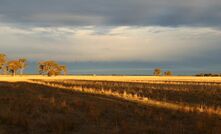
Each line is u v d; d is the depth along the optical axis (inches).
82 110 777.6
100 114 710.5
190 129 576.1
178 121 645.9
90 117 675.4
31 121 617.9
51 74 5861.2
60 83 2313.0
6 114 660.1
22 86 1764.3
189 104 920.3
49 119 634.2
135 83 2469.2
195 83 2608.3
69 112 741.3
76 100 944.3
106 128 582.6
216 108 829.8
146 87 1808.6
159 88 1704.0
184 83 2578.7
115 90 1492.4
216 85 2206.0
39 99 974.4
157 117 671.8
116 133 532.4
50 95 1161.4
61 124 578.2
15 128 573.0
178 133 535.2
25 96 1091.3
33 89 1510.8
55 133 532.4
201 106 806.5
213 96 1209.4
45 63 5856.3
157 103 911.7
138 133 532.1
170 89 1616.6
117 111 761.0
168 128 578.2
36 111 733.3
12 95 1127.0
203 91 1464.1
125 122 613.6
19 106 808.3
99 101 968.3
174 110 776.9
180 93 1343.5
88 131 556.4
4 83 2192.4
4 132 534.0
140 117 690.2
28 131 550.9
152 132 542.0
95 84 2206.0
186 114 725.3
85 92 1318.9
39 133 538.9
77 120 647.1
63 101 905.5
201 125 573.9
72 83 2347.4
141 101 975.0
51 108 783.1
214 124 603.5
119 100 1007.6
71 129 566.9
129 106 850.1
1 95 1122.0
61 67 6023.6
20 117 634.8
